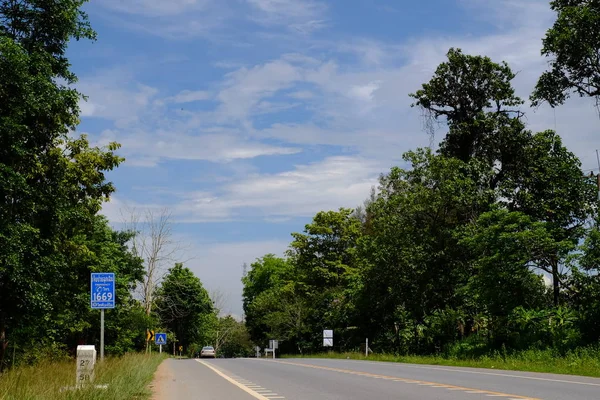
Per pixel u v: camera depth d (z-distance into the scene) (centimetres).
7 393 1043
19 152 2241
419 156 4759
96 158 2995
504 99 4753
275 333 7412
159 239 5194
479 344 3675
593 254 2994
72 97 2422
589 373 2080
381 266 4862
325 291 7288
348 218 8131
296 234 8044
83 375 1398
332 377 2044
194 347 11150
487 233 3472
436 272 4659
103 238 4609
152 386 1789
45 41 2489
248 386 1745
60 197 2678
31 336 3178
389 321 5516
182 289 9031
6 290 2411
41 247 2525
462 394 1354
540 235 3331
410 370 2422
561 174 4316
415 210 4634
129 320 4862
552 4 3553
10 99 2198
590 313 2973
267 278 10150
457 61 4747
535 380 1780
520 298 3447
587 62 3409
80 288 3828
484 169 4556
